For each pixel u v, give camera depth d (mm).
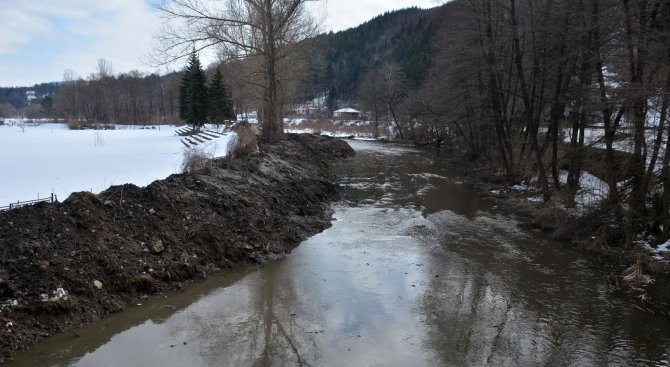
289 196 16625
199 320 8273
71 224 9117
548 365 7238
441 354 7426
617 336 8266
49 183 14312
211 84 53094
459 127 34562
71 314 7773
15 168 17500
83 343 7301
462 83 28672
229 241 11422
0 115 123812
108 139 36469
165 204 11289
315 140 40219
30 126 72500
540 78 19953
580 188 17375
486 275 11039
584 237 13891
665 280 10953
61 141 33500
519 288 10344
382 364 7062
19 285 7613
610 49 14148
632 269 11422
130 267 9188
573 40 16625
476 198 21062
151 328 7918
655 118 13359
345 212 17156
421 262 11750
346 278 10461
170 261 9922
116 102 91938
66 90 95562
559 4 17141
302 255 11922
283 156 24375
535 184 21781
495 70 21859
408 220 15727
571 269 11719
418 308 9078
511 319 8781
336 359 7160
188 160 16688
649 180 13211
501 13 22531
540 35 19141
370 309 8945
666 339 8195
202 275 10094
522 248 13328
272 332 7938
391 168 31625
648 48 11836
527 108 19266
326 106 131125
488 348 7676
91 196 10023
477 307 9242
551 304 9539
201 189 12961
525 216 17328
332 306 9008
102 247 9133
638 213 13430
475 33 23703
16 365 6566
